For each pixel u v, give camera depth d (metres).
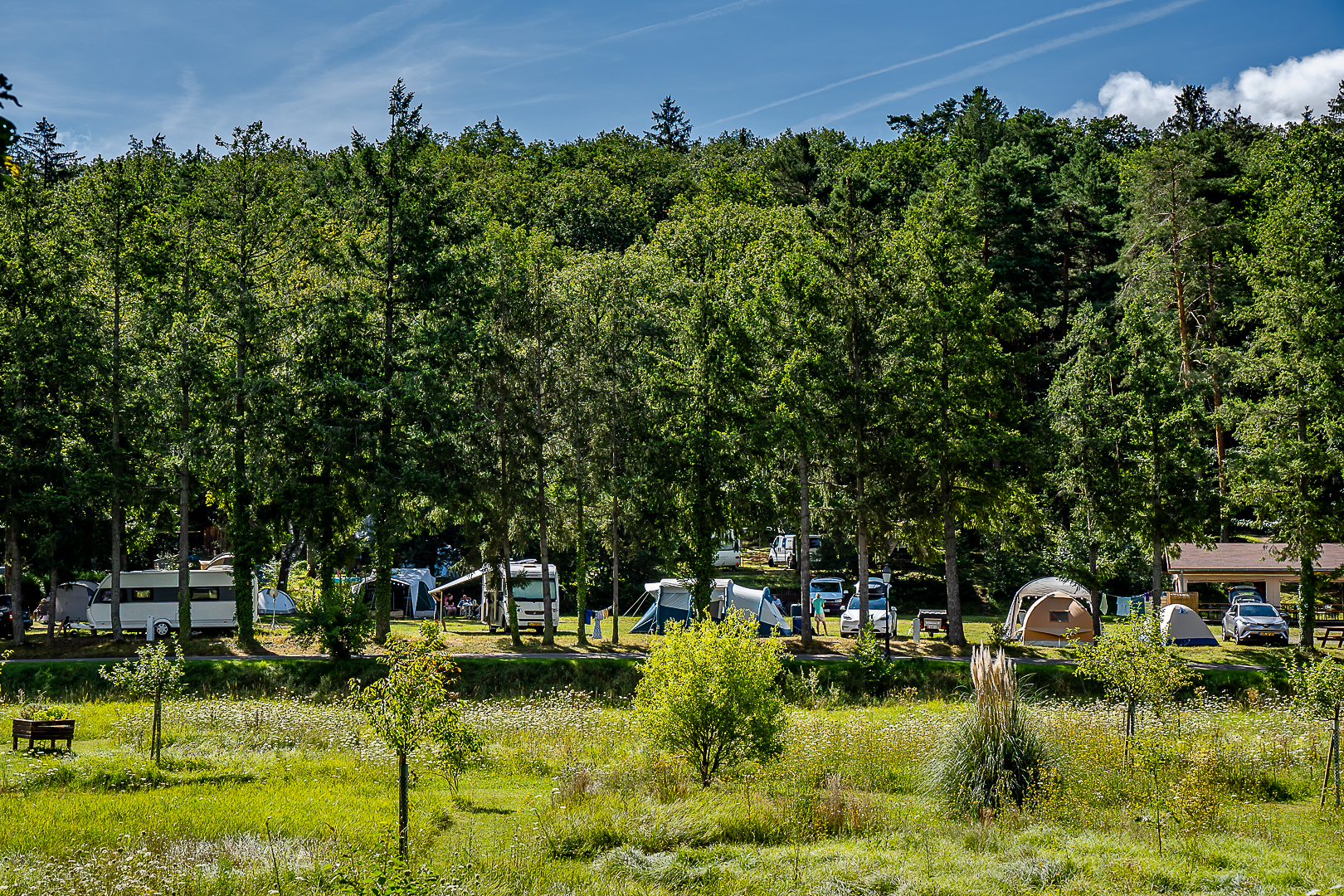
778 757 18.61
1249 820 15.51
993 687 17.33
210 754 20.67
